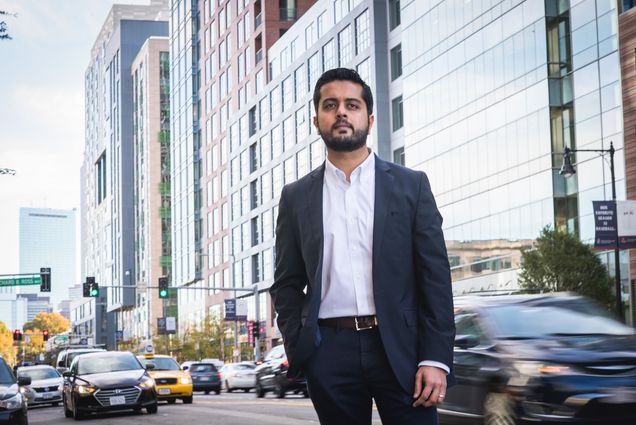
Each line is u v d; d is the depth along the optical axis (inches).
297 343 131.8
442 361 126.3
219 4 3809.1
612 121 1502.2
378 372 129.1
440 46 2012.8
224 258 3705.7
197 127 4183.1
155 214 5007.4
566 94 1616.6
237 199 3543.3
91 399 801.6
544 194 1631.4
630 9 1461.6
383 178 133.6
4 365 563.2
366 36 2421.3
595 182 1535.4
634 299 1425.9
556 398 364.5
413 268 131.7
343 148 132.8
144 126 5231.3
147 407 835.4
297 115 2925.7
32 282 2038.6
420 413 130.0
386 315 128.4
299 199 137.1
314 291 130.5
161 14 6112.2
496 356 396.8
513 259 1721.2
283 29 3243.1
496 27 1797.5
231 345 3216.0
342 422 132.6
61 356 1695.4
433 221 131.9
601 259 1496.1
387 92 2352.4
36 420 834.8
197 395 1437.0
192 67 4212.6
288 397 1081.4
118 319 5816.9
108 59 6215.6
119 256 5634.8
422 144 2098.9
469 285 1878.7
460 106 1926.7
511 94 1743.4
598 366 368.2
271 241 3147.1
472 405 412.5
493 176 1798.7
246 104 3437.5
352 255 131.6
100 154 6584.6
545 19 1644.9
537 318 416.8
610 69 1507.1
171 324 3627.0
